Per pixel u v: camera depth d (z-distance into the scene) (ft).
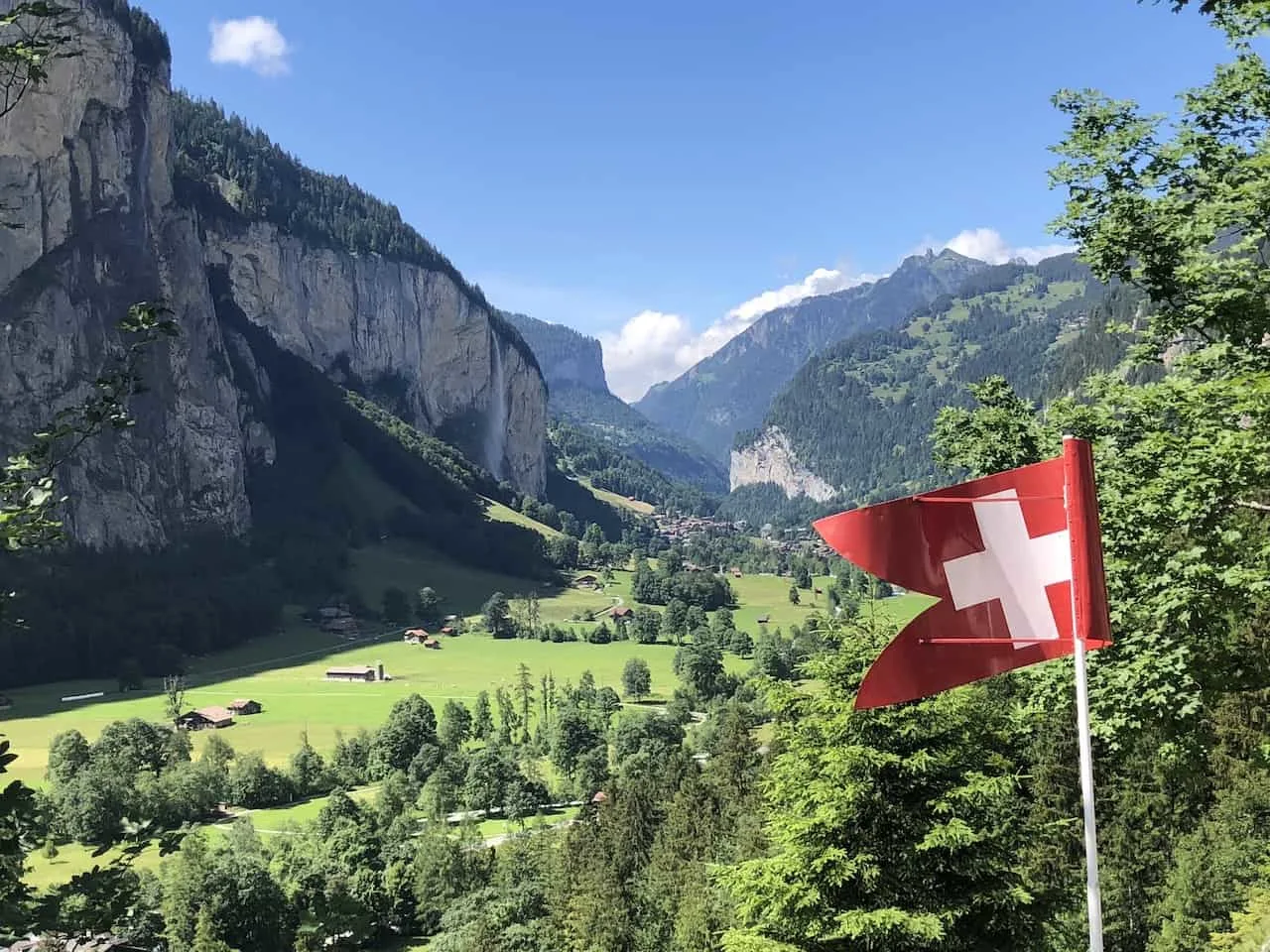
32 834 21.90
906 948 48.98
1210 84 49.80
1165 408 48.73
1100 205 52.26
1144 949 98.78
